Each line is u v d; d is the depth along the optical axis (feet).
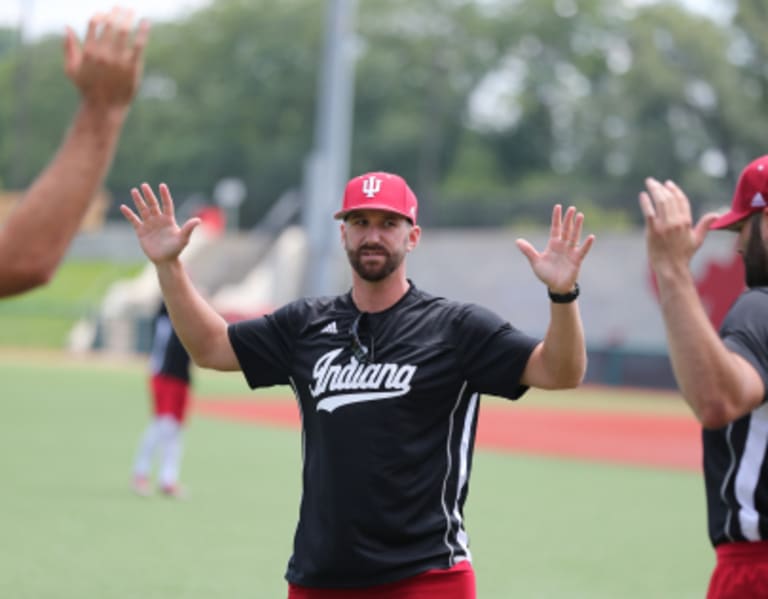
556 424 243.81
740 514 46.62
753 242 47.88
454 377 53.93
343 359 54.34
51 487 138.00
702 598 92.73
